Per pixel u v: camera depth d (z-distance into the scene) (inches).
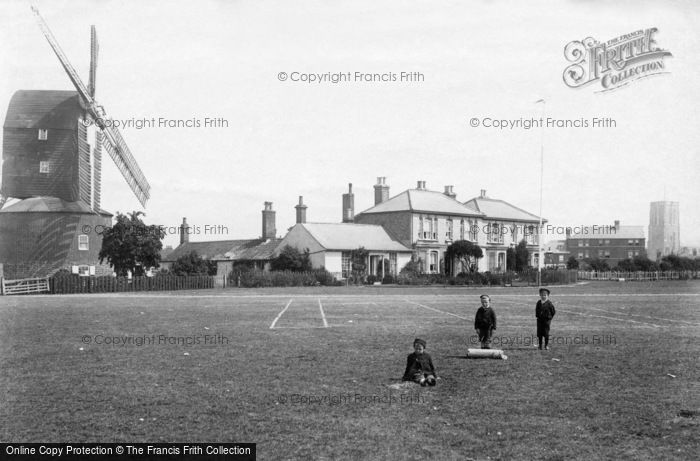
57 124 2332.7
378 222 3422.7
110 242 2412.6
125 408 481.4
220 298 1817.2
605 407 480.4
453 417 455.5
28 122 2335.1
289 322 1085.8
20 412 472.7
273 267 2940.5
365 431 425.1
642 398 507.8
